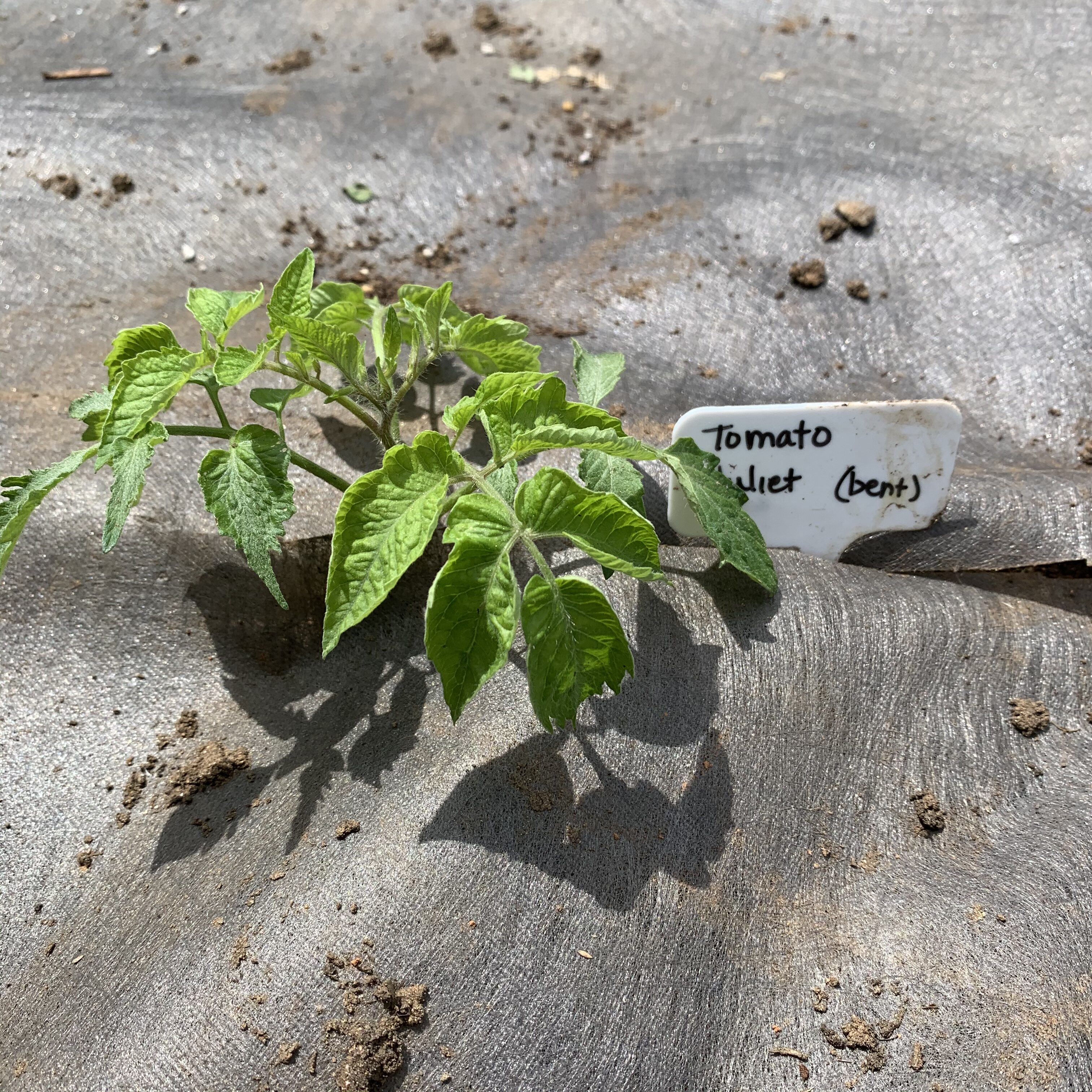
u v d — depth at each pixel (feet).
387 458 0.59
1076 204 0.98
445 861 0.64
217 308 0.70
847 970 0.63
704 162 1.04
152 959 0.62
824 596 0.74
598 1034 0.60
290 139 1.04
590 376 0.77
